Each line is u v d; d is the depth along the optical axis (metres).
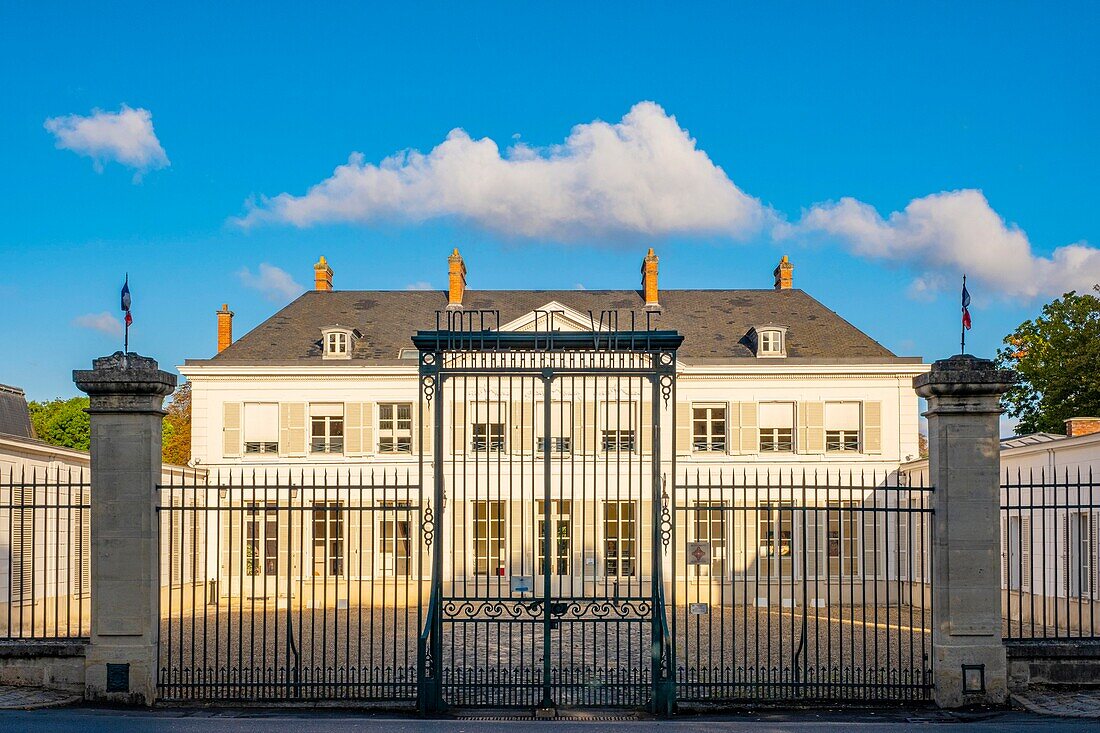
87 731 10.52
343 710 12.23
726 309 40.06
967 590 12.24
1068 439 21.70
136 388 12.29
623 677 15.03
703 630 23.41
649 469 32.41
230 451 34.09
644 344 12.44
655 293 40.31
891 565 32.50
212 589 32.22
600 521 32.00
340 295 40.97
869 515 33.16
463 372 12.51
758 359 34.56
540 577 31.52
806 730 10.90
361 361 34.19
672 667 12.16
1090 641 12.62
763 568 32.81
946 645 12.21
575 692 13.82
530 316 35.25
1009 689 12.42
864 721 11.48
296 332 37.91
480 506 32.62
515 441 32.47
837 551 32.91
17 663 12.44
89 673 12.20
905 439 33.97
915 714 11.87
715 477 33.75
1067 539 12.80
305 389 34.28
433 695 12.18
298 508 12.41
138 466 12.37
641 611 12.54
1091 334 37.25
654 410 12.40
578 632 24.02
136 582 12.27
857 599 32.28
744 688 12.88
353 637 21.80
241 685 12.55
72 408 53.75
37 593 23.02
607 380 12.39
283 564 32.94
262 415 34.34
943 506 12.32
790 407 34.41
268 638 21.19
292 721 11.32
